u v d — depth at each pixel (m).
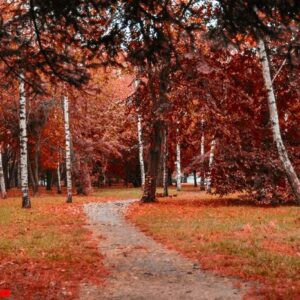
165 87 26.86
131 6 8.77
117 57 10.50
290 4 7.45
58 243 13.16
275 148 25.20
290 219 17.72
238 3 7.95
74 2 8.56
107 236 14.74
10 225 17.59
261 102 25.80
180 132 28.69
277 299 7.58
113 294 8.15
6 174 56.00
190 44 10.12
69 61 10.70
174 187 63.69
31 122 41.84
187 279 9.14
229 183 25.36
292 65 11.41
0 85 12.53
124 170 67.12
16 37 10.37
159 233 14.95
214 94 23.48
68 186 31.92
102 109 47.25
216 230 15.15
